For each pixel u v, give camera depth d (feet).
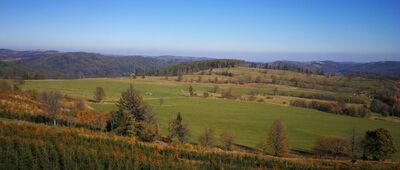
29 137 179.52
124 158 169.89
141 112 263.49
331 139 298.35
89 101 441.68
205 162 195.31
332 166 217.36
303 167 206.80
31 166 151.53
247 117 451.94
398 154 297.94
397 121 470.80
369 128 415.03
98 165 158.10
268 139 276.21
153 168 166.61
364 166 219.61
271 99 605.31
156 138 258.78
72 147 172.04
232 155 216.54
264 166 205.87
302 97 641.40
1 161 148.87
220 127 386.32
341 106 519.19
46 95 294.05
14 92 352.49
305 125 421.59
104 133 229.66
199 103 528.63
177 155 201.57
